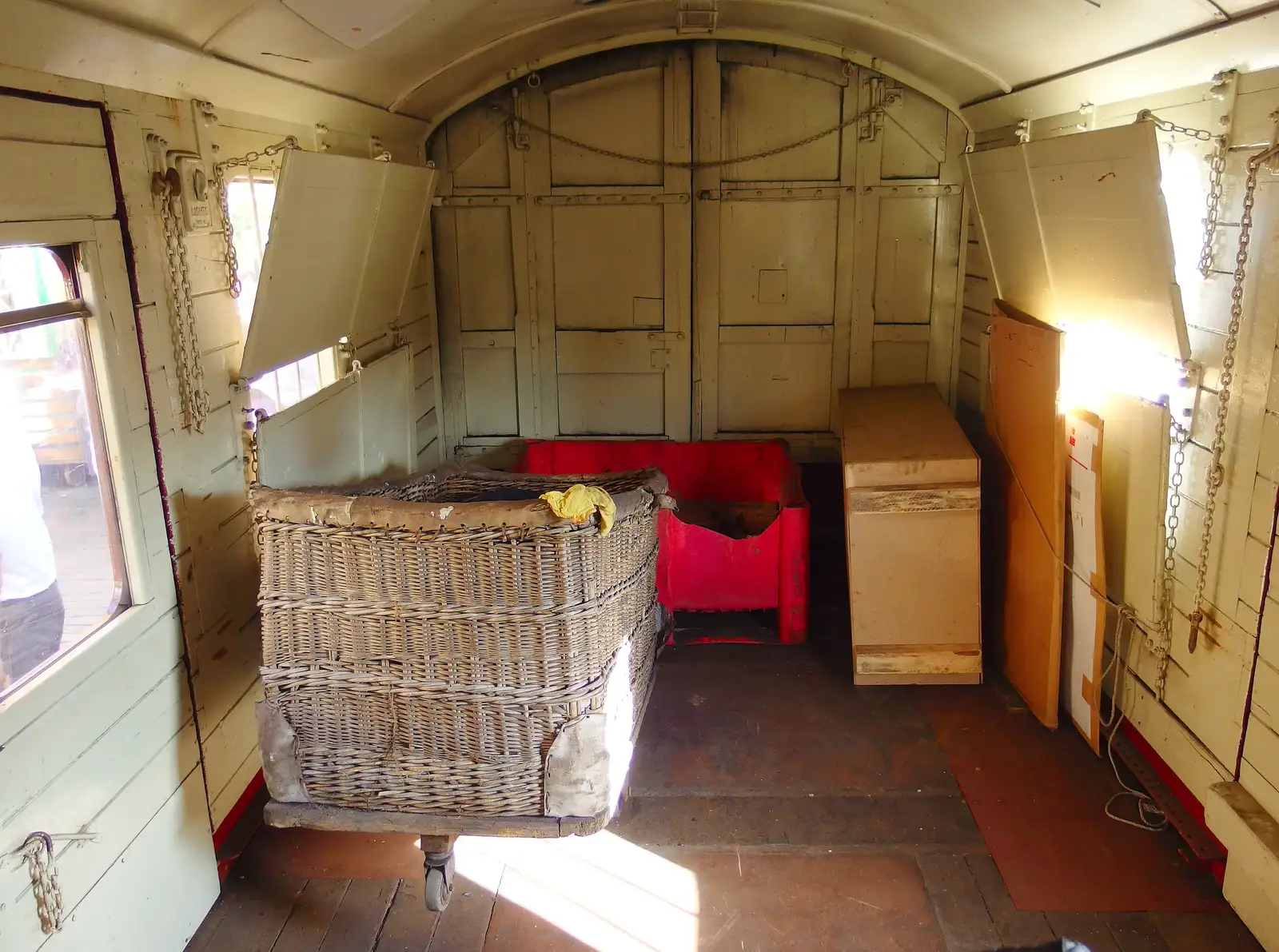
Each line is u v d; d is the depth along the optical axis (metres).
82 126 2.10
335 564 2.33
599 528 2.27
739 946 2.51
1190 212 2.72
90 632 2.16
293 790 2.45
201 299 2.61
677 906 2.66
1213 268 2.62
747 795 3.12
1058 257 3.33
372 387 3.82
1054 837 2.89
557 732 2.31
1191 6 2.33
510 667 2.30
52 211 1.98
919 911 2.62
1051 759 3.27
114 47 2.10
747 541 4.07
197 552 2.59
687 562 4.10
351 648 2.37
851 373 4.89
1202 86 2.62
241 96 2.79
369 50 3.11
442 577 2.27
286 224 2.67
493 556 2.24
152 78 2.33
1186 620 2.84
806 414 4.97
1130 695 3.25
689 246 4.77
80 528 2.16
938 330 4.80
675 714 3.60
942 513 3.65
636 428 5.04
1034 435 3.47
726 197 4.71
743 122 4.62
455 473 3.41
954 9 3.23
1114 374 3.21
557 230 4.79
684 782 3.20
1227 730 2.62
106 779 2.15
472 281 4.87
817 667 3.93
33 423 2.00
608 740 2.37
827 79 4.54
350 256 3.32
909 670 3.72
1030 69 3.42
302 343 3.14
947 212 4.65
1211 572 2.69
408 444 4.33
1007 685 3.74
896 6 3.48
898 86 4.51
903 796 3.10
